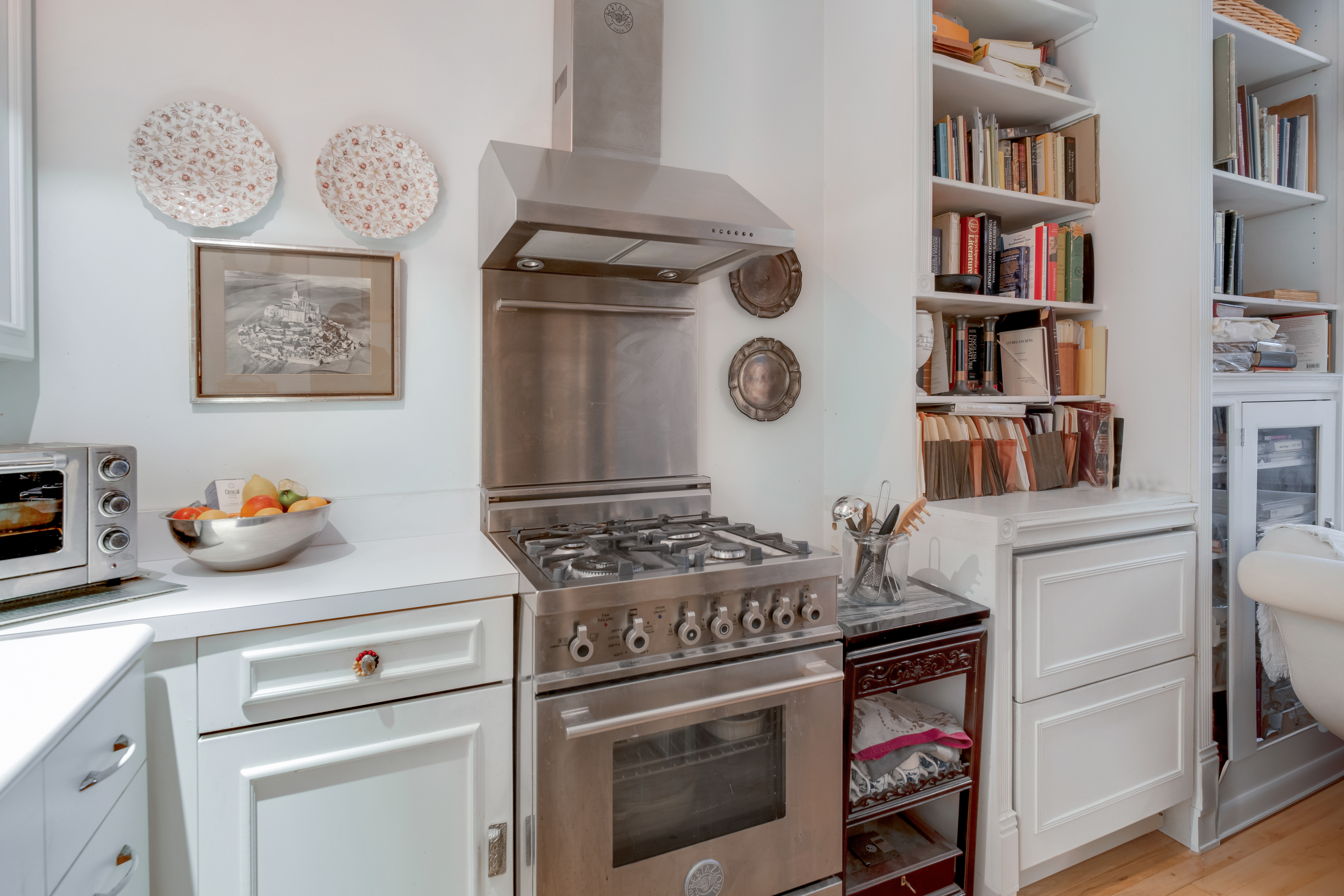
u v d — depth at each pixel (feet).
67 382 4.66
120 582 4.14
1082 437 7.47
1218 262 7.38
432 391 5.77
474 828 4.28
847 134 7.13
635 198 4.84
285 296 5.22
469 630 4.26
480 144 5.88
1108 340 7.48
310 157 5.30
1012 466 7.04
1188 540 6.61
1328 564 5.72
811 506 7.48
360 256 5.43
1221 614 7.02
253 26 5.12
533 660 4.08
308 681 3.87
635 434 6.36
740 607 4.65
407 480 5.70
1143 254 7.14
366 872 4.03
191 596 3.88
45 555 3.60
